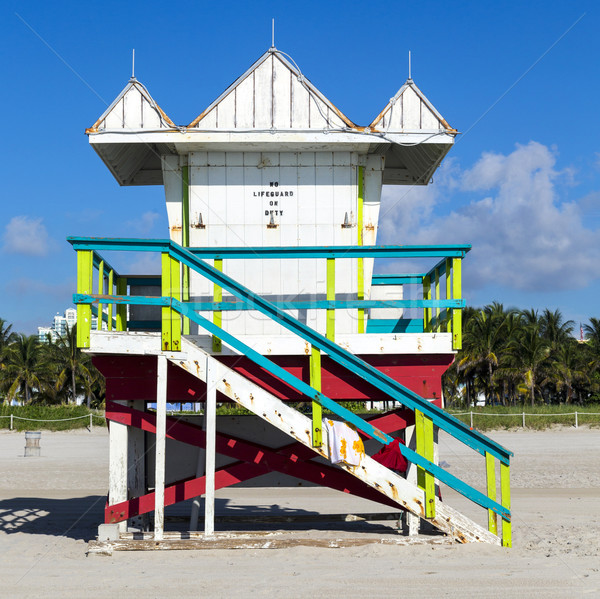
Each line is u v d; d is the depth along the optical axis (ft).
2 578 21.54
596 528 31.60
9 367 220.84
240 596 18.86
